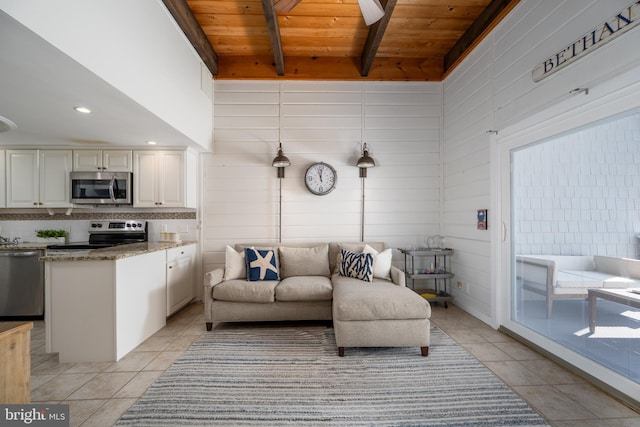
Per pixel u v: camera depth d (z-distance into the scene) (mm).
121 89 2012
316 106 3904
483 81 3051
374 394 1806
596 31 1793
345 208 3900
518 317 2629
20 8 1306
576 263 2045
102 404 1710
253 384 1911
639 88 1618
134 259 2459
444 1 2842
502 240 2762
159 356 2301
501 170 2775
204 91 3586
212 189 3855
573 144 2064
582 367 1974
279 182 3875
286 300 2857
